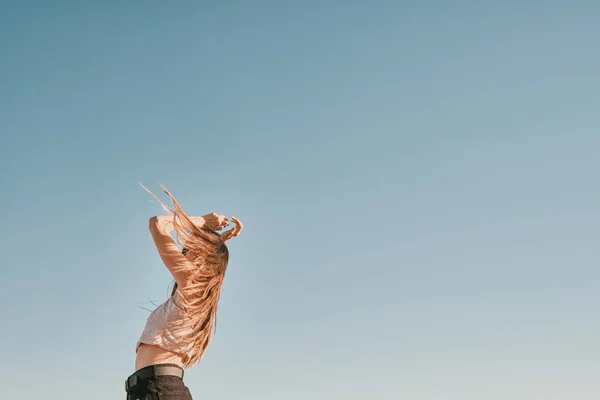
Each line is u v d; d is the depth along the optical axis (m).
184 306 4.18
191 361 4.27
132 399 4.07
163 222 4.27
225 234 4.65
